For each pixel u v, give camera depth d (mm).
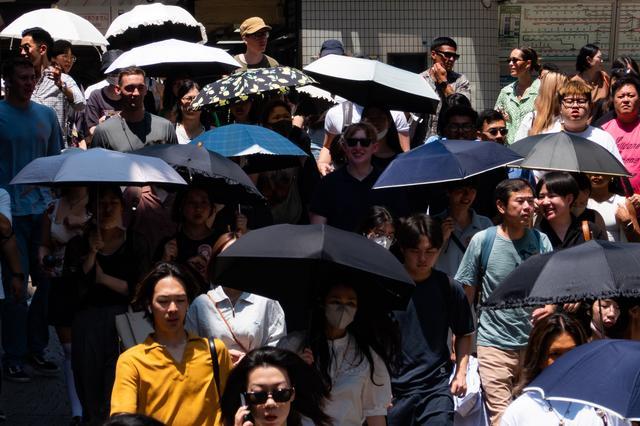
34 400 18828
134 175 15578
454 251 17750
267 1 32875
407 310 15086
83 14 34375
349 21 30688
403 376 15023
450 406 15000
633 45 31844
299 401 11453
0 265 17984
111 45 28578
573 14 31672
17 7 32500
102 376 15828
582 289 13375
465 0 30781
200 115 22453
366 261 13102
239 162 19438
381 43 30812
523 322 16156
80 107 24562
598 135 20078
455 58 25297
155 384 12867
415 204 19328
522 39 31734
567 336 12359
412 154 17688
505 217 16594
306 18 30688
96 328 15750
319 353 13445
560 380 10914
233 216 17344
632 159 21328
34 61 22703
